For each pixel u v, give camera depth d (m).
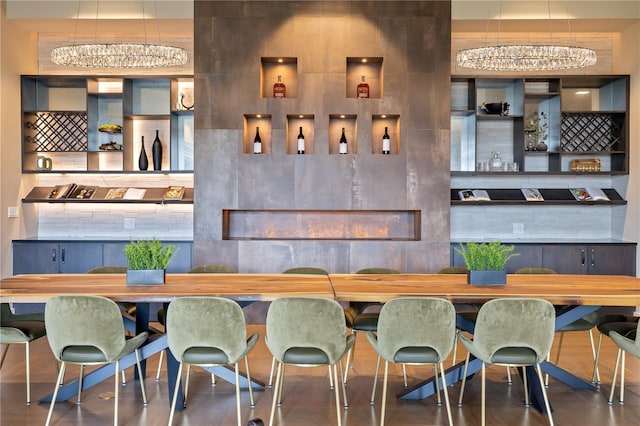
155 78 6.23
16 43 6.08
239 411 3.05
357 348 4.88
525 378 3.55
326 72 5.79
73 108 6.55
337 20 5.79
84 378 3.53
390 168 5.81
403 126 5.81
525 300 2.98
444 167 5.81
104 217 6.58
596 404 3.55
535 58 4.62
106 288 3.44
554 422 3.26
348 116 5.93
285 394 3.72
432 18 5.79
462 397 3.68
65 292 3.30
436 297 3.26
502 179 6.48
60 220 6.57
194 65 5.77
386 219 6.22
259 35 5.77
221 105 5.79
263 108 5.79
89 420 3.26
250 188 5.79
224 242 5.79
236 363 3.06
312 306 2.96
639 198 5.93
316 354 3.07
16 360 4.46
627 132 6.13
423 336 3.02
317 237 6.22
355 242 5.81
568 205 6.49
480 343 3.05
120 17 5.86
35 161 6.45
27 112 6.22
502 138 6.49
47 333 3.06
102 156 6.58
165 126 6.50
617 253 5.94
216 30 5.77
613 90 6.41
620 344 3.33
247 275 4.10
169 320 3.01
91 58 4.81
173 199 6.17
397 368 4.32
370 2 5.80
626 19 5.82
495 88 6.50
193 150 6.16
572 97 6.52
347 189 5.81
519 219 6.55
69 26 6.11
